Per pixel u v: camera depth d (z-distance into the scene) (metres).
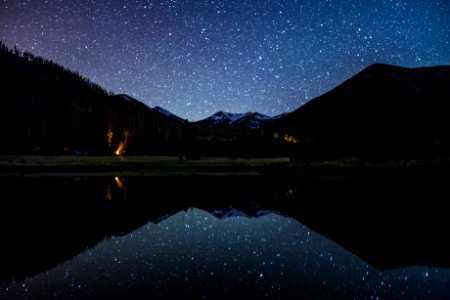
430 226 9.05
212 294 4.64
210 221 10.05
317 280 5.23
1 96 73.75
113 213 11.13
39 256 6.46
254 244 7.48
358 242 7.55
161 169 33.28
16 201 13.34
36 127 64.00
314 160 39.94
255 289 4.86
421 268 5.75
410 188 17.97
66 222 9.62
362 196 15.06
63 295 4.63
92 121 74.38
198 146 60.81
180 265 5.98
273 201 13.89
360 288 4.93
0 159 38.91
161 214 11.12
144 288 4.87
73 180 22.28
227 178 24.75
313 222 9.81
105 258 6.39
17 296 4.61
